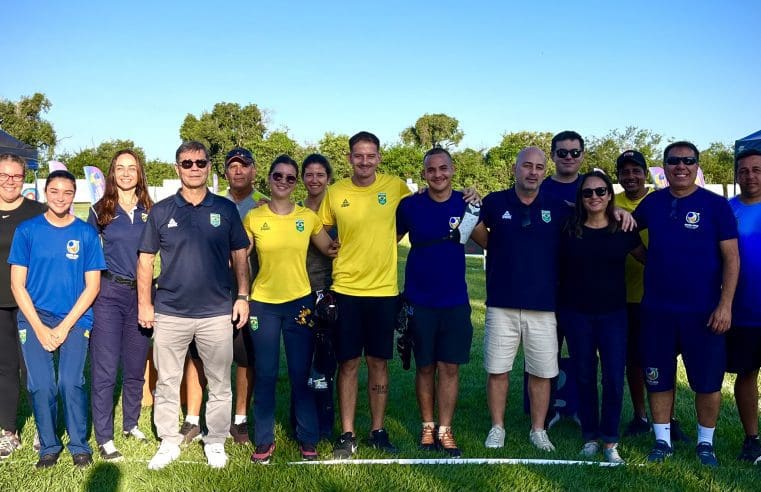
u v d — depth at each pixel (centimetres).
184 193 383
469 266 1462
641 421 464
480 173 4166
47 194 376
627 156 461
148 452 409
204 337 384
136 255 411
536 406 436
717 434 456
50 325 380
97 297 401
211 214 381
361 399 538
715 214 395
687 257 397
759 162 405
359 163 408
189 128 5869
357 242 408
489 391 439
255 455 391
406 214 420
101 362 399
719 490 357
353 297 409
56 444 385
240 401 432
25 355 377
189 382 436
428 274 413
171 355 385
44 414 378
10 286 404
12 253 374
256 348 397
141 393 439
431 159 408
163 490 346
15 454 398
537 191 421
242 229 396
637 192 466
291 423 446
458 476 370
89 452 385
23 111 5188
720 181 4338
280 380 584
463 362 416
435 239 412
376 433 423
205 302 382
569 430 473
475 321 833
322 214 430
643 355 415
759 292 403
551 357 424
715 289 398
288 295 398
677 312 401
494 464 391
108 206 409
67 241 380
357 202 411
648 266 412
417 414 499
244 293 398
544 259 417
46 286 377
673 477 376
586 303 409
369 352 416
